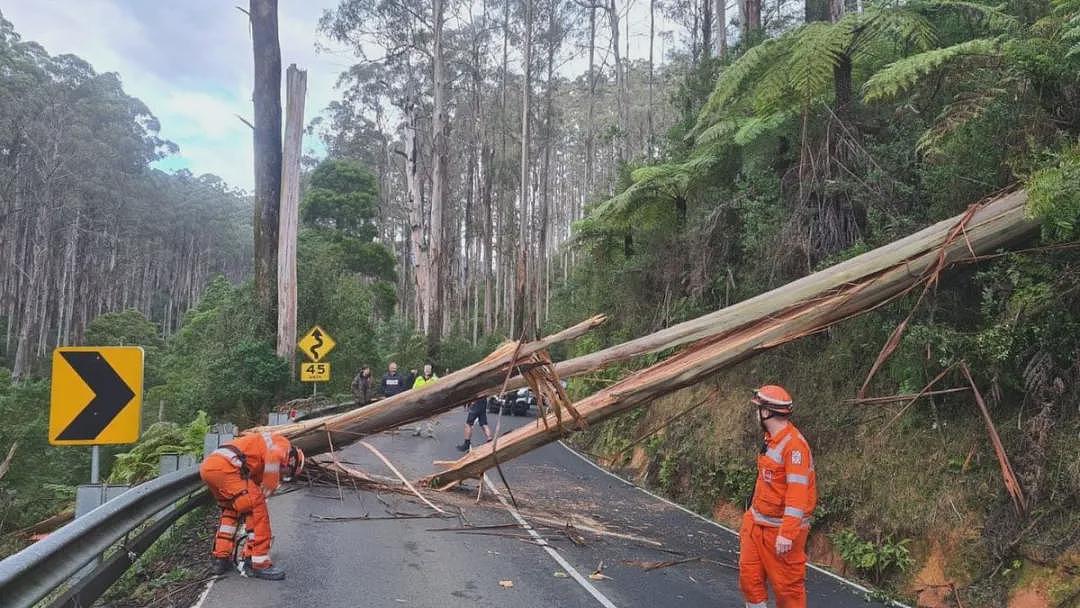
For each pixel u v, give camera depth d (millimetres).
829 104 10930
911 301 7977
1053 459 6254
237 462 5879
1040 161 6891
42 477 12719
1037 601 5754
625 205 14875
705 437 11164
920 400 7770
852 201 9688
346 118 50688
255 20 19078
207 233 87562
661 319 13867
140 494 5375
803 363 9961
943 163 8219
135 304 75750
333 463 9578
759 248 10977
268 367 18234
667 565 7082
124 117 64938
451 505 9109
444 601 5578
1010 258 7105
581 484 11891
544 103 40438
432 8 33969
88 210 62719
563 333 8086
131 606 5199
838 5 14805
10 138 52125
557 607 5602
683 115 17312
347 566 6359
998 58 8102
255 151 19422
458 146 46156
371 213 43812
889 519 7367
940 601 6422
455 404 8484
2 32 53812
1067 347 6555
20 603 3439
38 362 51219
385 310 42344
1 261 59562
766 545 4883
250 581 5812
